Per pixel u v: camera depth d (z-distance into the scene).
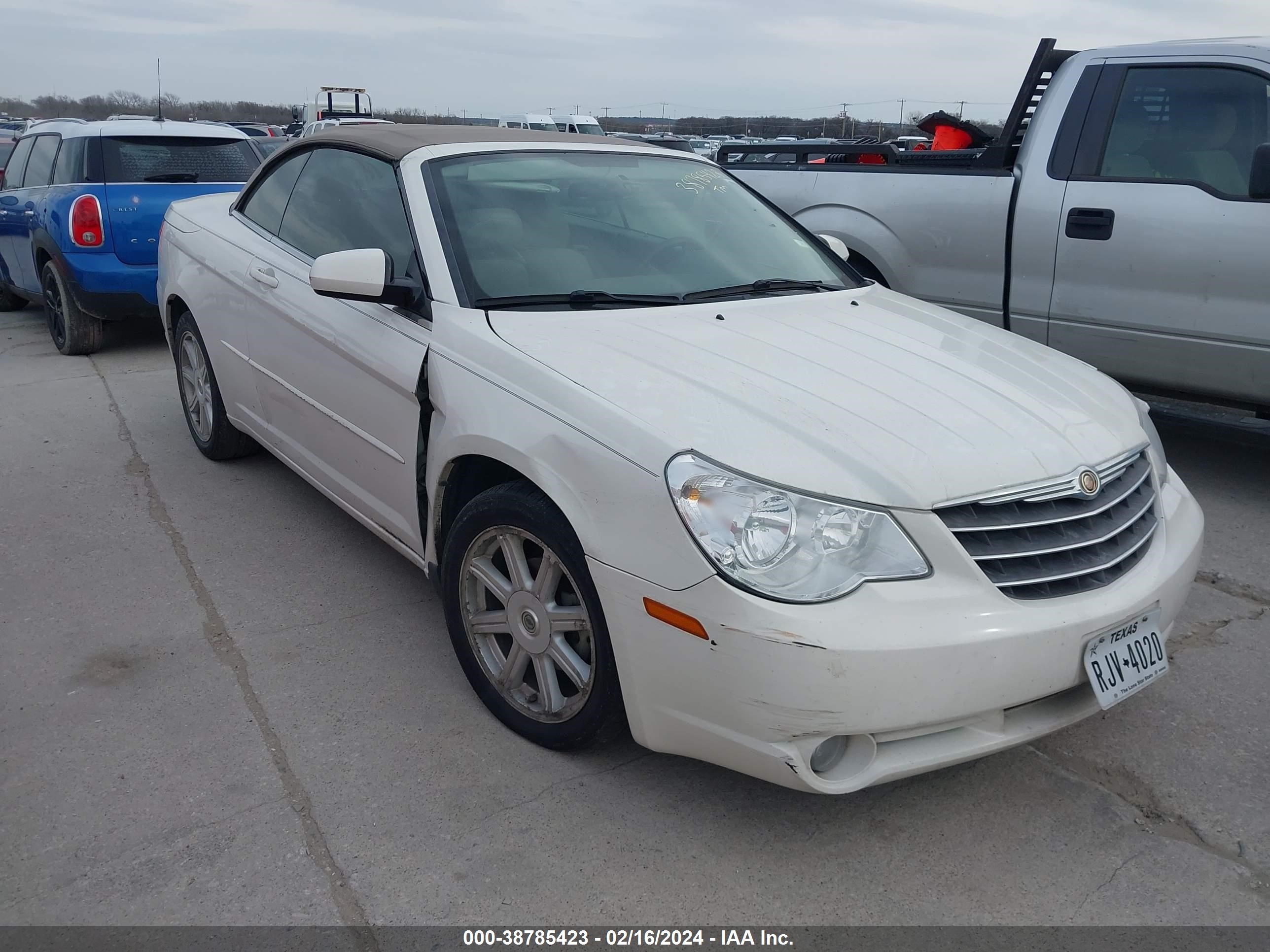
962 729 2.34
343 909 2.23
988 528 2.30
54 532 4.22
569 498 2.46
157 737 2.84
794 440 2.34
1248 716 3.03
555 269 3.21
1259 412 4.80
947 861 2.42
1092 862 2.43
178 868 2.34
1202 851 2.47
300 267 3.81
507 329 2.89
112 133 7.22
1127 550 2.54
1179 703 3.10
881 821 2.56
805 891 2.32
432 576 3.14
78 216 6.94
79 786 2.62
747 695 2.18
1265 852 2.46
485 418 2.72
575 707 2.64
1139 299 4.76
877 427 2.43
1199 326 4.59
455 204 3.31
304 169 4.12
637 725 2.45
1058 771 2.77
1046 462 2.45
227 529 4.28
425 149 3.53
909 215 5.56
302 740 2.84
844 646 2.11
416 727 2.91
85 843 2.41
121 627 3.46
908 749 2.29
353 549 4.11
